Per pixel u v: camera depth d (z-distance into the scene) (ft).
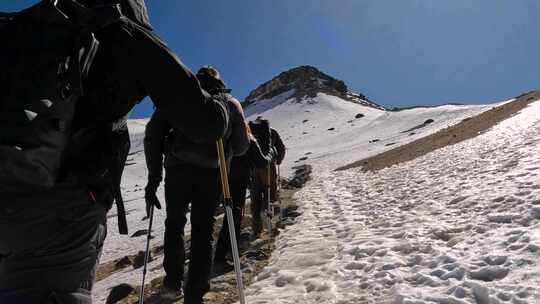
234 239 12.26
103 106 5.73
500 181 24.64
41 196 5.28
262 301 15.65
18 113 4.79
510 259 13.57
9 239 5.34
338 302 14.20
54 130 5.03
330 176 72.64
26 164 4.83
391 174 47.50
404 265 16.22
